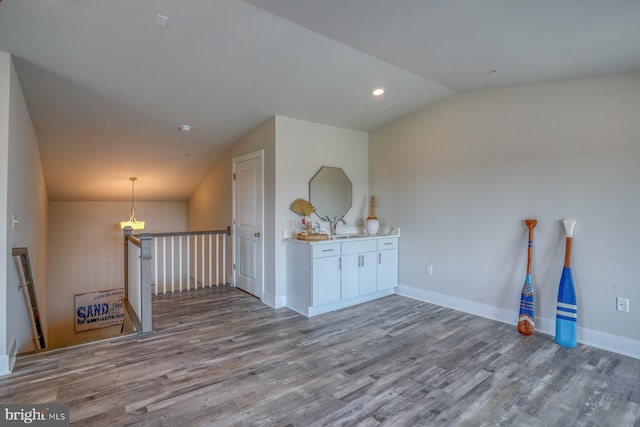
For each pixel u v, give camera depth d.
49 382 2.35
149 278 3.31
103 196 6.06
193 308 4.07
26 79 2.86
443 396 2.23
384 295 4.62
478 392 2.28
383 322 3.61
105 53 2.67
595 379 2.46
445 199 4.10
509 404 2.15
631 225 2.83
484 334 3.28
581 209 3.08
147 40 2.56
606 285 2.96
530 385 2.37
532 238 3.36
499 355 2.83
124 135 4.10
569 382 2.41
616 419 2.01
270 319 3.70
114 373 2.49
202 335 3.24
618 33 2.19
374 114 4.36
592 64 2.73
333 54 2.90
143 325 3.28
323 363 2.68
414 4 2.09
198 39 2.60
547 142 3.28
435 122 4.17
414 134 4.42
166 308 4.07
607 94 2.94
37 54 2.59
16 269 2.77
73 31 2.40
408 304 4.24
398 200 4.64
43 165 4.55
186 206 7.13
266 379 2.43
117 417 1.98
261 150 4.30
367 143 5.04
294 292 4.02
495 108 3.63
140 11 2.27
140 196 6.36
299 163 4.27
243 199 4.73
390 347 2.99
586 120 3.05
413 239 4.47
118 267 6.47
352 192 4.84
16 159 2.74
